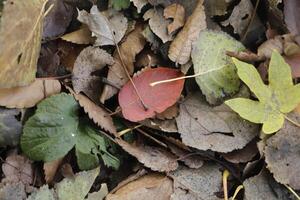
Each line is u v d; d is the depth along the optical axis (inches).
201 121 35.6
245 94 36.0
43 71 35.4
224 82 35.9
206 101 35.9
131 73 35.9
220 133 35.5
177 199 35.0
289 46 36.3
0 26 32.3
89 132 34.9
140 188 34.9
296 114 35.7
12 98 34.0
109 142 35.3
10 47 32.8
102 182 35.3
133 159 35.6
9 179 33.9
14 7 32.6
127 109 35.2
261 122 35.3
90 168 34.8
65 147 34.3
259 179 35.3
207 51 35.8
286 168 35.0
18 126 34.1
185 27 35.9
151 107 35.3
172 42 35.9
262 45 36.4
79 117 34.9
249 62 36.3
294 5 36.8
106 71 35.9
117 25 36.1
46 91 34.7
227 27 36.9
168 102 35.4
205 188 35.4
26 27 33.3
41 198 33.8
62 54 35.9
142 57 36.3
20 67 33.4
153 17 36.2
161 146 35.7
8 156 34.1
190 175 35.4
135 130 35.8
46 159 34.1
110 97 35.6
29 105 34.3
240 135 35.5
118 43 36.1
